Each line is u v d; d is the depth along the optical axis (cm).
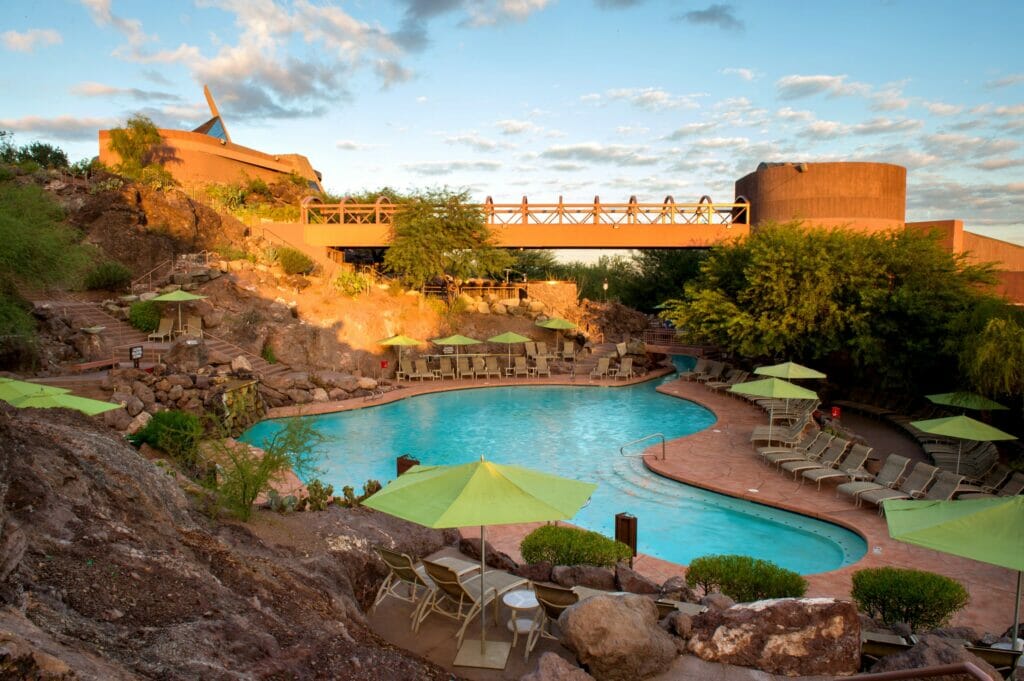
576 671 571
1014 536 663
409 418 2370
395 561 796
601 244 3753
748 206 3706
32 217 1955
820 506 1389
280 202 4819
